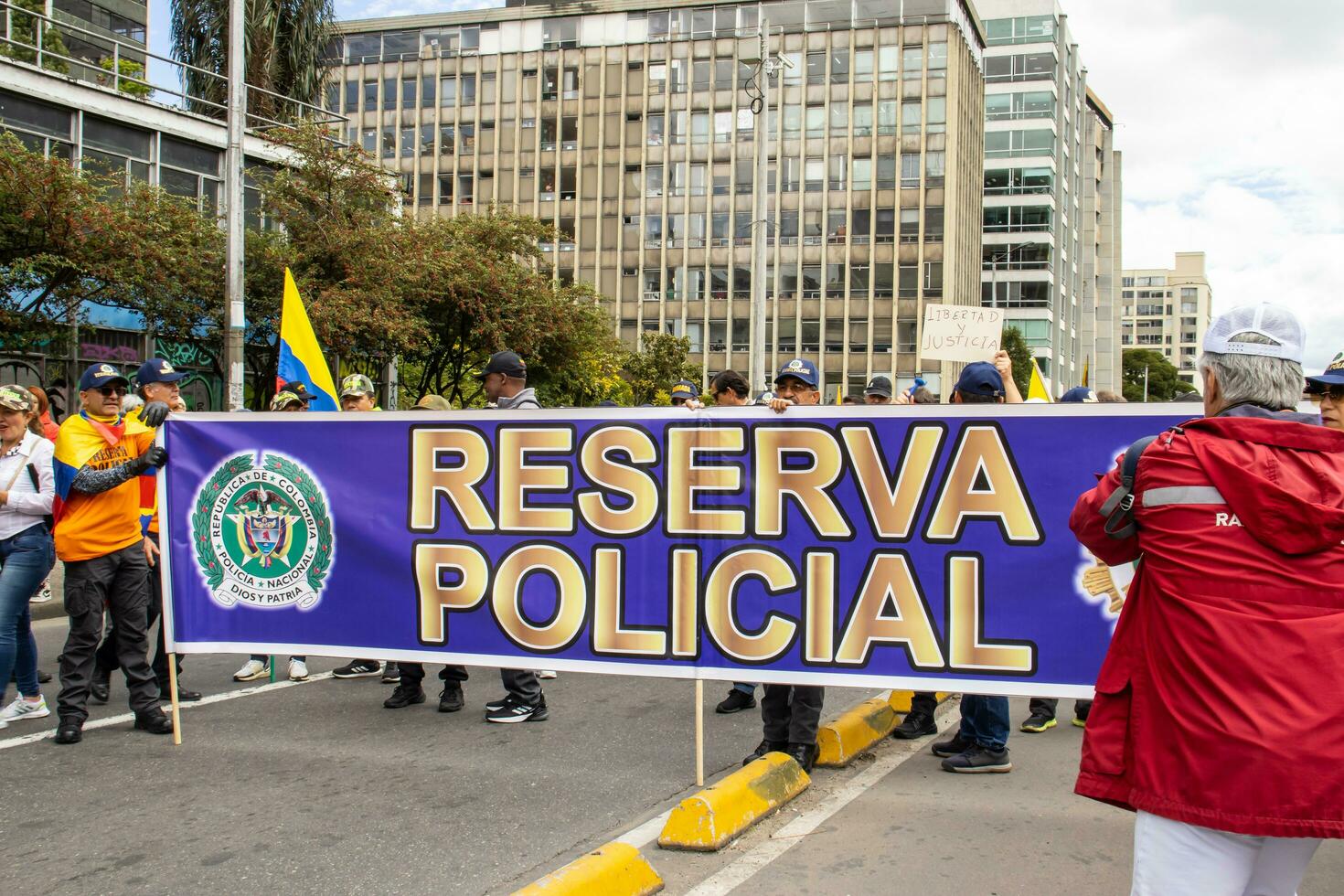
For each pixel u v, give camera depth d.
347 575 5.67
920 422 4.80
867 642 4.88
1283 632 2.19
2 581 5.98
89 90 20.16
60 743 5.75
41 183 15.05
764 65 21.00
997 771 5.46
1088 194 100.44
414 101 69.06
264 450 5.75
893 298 62.41
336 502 5.67
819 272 63.31
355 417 5.63
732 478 5.06
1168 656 2.32
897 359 62.31
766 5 63.94
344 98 69.88
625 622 5.22
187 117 22.06
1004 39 80.31
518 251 25.59
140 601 6.00
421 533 5.56
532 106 67.19
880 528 4.85
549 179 66.94
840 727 5.75
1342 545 2.23
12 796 4.87
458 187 68.25
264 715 6.51
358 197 19.73
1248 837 2.25
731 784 4.58
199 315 17.83
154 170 21.50
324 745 5.82
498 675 7.98
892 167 62.38
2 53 20.67
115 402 5.89
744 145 64.38
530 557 5.38
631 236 65.75
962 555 4.75
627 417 5.22
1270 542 2.23
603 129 66.25
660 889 3.88
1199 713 2.23
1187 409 4.48
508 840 4.36
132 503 5.92
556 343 24.97
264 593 5.76
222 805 4.77
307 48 28.50
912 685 4.81
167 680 6.99
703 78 65.00
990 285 80.25
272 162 23.56
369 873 4.00
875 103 62.56
